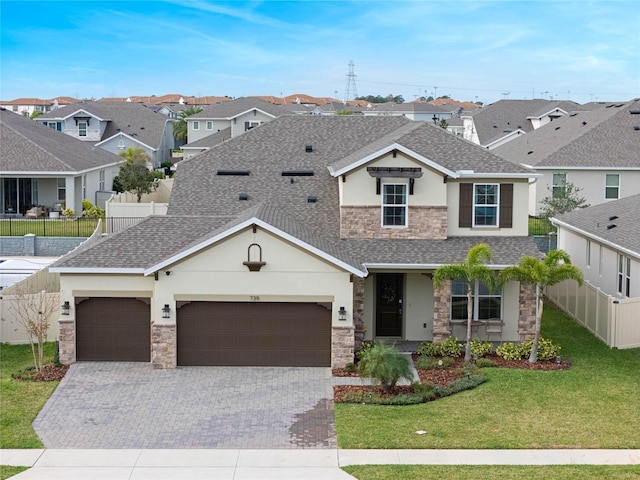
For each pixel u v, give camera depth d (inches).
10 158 1881.2
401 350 1021.8
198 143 2790.4
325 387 876.0
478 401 814.5
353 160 1084.5
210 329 952.9
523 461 660.1
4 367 954.7
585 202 1795.0
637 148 1881.2
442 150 1103.6
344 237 1064.8
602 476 624.7
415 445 695.7
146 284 956.6
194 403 822.5
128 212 1731.1
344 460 666.8
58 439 719.1
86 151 2252.7
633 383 876.0
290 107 3700.8
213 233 976.3
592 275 1291.8
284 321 952.3
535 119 3102.9
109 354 969.5
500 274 953.5
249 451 690.8
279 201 1163.3
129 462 665.6
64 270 941.2
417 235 1064.2
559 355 989.8
